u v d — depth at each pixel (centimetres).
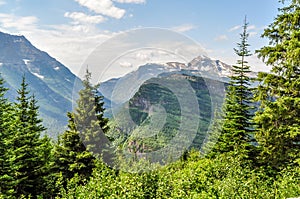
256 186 1055
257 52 1419
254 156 1450
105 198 817
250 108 1529
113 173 885
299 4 1347
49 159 1866
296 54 1225
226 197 852
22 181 1762
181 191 840
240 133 1499
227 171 1180
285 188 973
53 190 1722
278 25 1395
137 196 787
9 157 1623
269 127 1311
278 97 1327
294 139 1315
